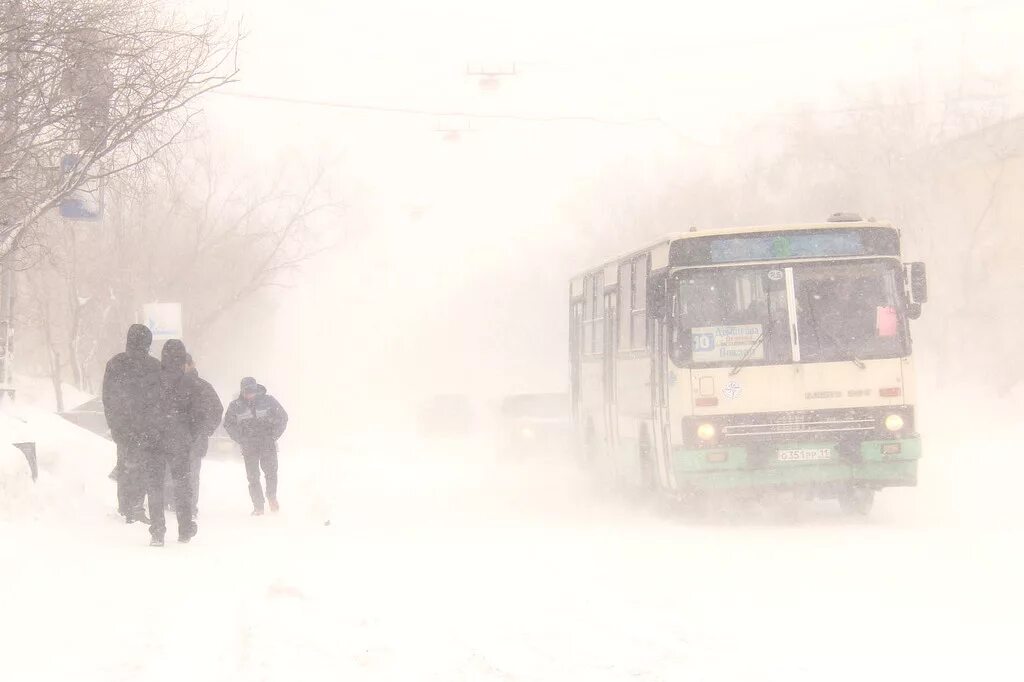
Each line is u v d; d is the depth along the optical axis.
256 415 53.59
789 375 46.44
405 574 32.34
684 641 22.66
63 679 20.36
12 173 50.53
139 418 38.56
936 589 28.55
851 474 46.09
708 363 46.62
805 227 47.34
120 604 27.62
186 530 39.97
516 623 25.00
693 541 40.25
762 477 46.06
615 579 31.02
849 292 47.06
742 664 20.55
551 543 40.09
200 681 20.20
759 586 29.53
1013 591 28.05
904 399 46.53
